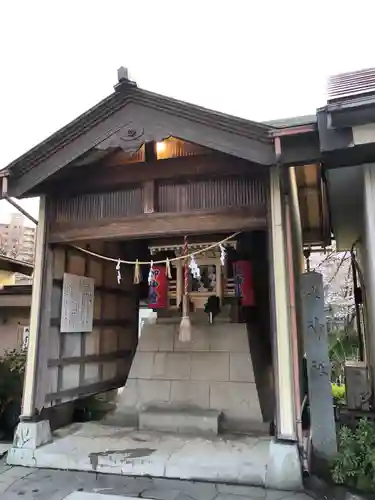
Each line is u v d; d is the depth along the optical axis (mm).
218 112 4367
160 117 4660
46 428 5250
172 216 5027
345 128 3748
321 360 4652
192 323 6750
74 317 6125
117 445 5066
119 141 4723
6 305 8539
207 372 6230
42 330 5348
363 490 3807
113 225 5254
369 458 3756
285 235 4613
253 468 4219
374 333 4719
